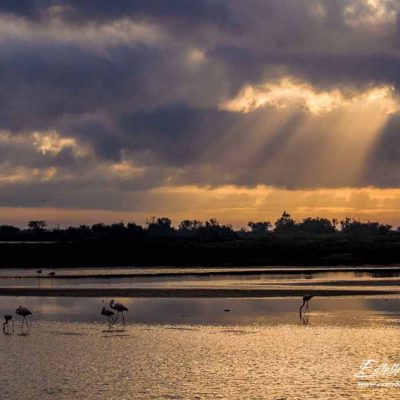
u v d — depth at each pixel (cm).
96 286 11012
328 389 4109
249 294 9281
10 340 5716
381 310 7481
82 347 5375
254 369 4588
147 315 7206
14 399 3966
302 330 6091
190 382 4284
